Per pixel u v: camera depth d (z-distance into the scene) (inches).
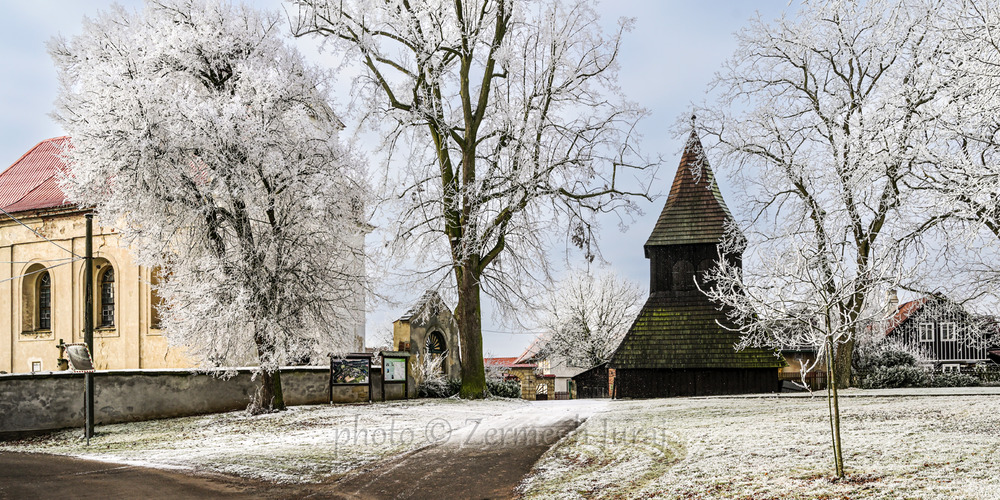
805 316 474.0
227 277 925.8
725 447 567.2
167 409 1011.3
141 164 890.7
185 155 921.5
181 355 1341.0
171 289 968.9
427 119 1208.2
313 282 975.0
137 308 1389.0
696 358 1413.6
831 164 1152.8
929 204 833.5
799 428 657.0
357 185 1032.2
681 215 1529.3
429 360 1407.5
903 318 1964.8
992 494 363.3
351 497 486.0
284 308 954.1
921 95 871.7
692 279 1485.0
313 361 1019.9
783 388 1482.5
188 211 936.3
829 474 439.8
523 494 474.9
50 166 1699.1
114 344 1408.7
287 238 960.9
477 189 1184.8
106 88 922.7
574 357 2674.7
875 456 485.7
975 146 718.5
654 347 1448.1
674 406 1003.3
